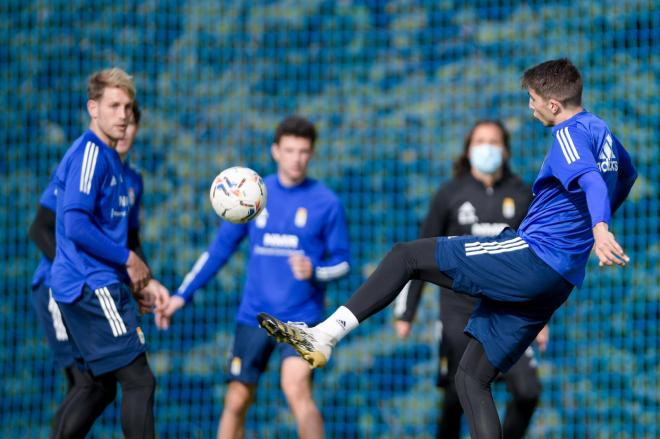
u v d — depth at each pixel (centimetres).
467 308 2480
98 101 2044
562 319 3753
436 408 3859
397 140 4109
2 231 3869
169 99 4134
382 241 4050
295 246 2514
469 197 2572
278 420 3897
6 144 3922
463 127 4075
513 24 4072
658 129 3800
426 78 4147
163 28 4175
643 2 3903
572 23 3981
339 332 1802
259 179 2053
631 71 3866
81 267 2017
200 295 3972
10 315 3806
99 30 4097
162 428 3906
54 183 2277
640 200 3756
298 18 4247
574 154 1702
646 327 3706
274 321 1736
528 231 1791
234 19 4234
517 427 2517
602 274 3747
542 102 1808
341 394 3916
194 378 3934
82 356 2053
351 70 4206
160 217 4031
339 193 4106
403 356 3900
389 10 4228
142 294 2256
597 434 3703
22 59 4003
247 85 4188
